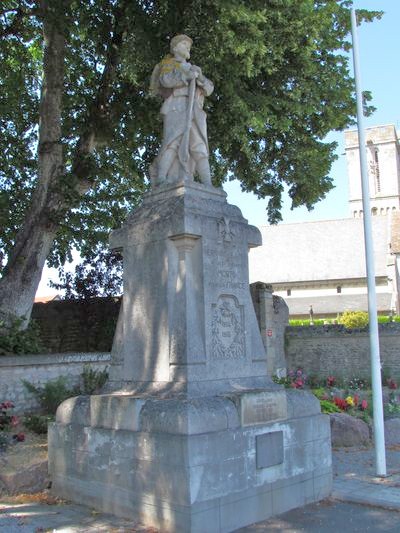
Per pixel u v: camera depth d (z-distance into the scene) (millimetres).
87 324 20172
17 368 11742
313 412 7273
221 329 6891
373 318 8766
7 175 19266
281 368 21734
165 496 5793
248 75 12672
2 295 15156
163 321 6820
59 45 15484
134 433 6199
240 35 12688
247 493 6121
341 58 16578
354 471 8664
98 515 6395
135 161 18656
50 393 11508
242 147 15047
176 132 7617
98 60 17688
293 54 14844
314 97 15539
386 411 12906
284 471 6629
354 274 49938
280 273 52750
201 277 6738
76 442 6973
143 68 14016
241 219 7500
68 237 18641
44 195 15633
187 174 7465
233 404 6277
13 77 18219
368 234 8953
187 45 7988
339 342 22250
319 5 16078
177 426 5797
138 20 13234
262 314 20719
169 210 6949
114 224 18094
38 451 8258
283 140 17094
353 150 70125
